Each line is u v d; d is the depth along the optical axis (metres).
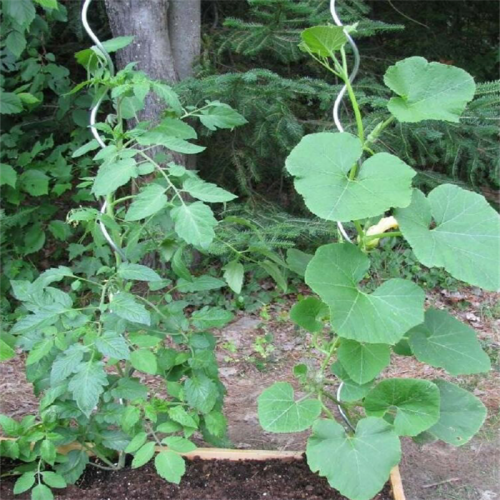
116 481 2.50
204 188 2.15
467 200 2.11
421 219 2.07
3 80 4.96
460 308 5.28
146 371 2.12
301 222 5.04
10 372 4.28
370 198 1.91
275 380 4.19
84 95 5.25
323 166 2.01
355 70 2.25
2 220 4.75
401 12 6.33
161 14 5.03
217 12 5.99
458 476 3.20
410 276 5.52
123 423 2.23
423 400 2.19
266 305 5.21
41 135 5.90
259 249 2.49
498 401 3.91
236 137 5.44
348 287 2.04
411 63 2.15
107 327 2.22
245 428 3.57
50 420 2.30
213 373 2.46
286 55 5.13
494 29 6.82
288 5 4.64
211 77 4.72
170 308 2.44
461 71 2.12
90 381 2.02
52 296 2.24
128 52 5.08
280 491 2.43
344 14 4.86
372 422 2.17
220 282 2.49
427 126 5.03
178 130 2.41
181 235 2.03
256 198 5.48
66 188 4.95
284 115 4.89
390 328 1.98
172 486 2.46
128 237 2.46
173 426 2.33
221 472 2.53
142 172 2.17
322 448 2.13
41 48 6.08
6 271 4.95
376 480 2.05
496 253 2.00
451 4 6.55
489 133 5.10
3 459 2.62
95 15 6.07
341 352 2.15
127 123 5.00
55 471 2.48
